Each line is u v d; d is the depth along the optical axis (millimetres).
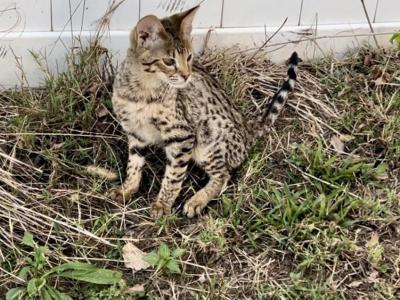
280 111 1217
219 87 1147
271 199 1098
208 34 1281
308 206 1078
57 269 990
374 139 1195
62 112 1177
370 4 1316
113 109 1146
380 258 1038
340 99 1254
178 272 1011
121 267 1025
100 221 1065
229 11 1276
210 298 988
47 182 1113
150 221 1085
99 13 1229
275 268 1031
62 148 1149
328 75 1284
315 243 1042
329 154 1180
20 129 1145
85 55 1206
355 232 1072
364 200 1094
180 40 1044
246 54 1296
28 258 1007
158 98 1059
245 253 1045
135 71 1052
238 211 1088
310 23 1315
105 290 988
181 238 1063
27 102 1186
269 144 1187
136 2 1230
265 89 1263
